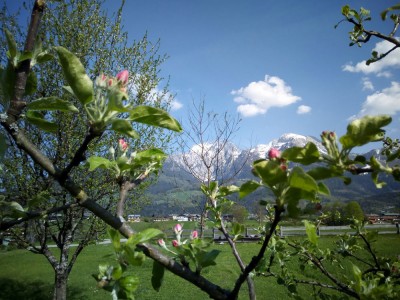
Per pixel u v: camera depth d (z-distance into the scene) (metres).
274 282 12.45
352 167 1.05
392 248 13.74
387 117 0.99
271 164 0.98
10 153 7.15
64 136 7.50
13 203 1.26
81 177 7.70
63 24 8.66
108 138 7.81
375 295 1.28
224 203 2.38
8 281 15.73
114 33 9.23
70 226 7.53
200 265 1.26
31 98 7.73
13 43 1.07
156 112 1.14
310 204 1.14
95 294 12.90
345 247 3.57
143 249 1.16
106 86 1.15
